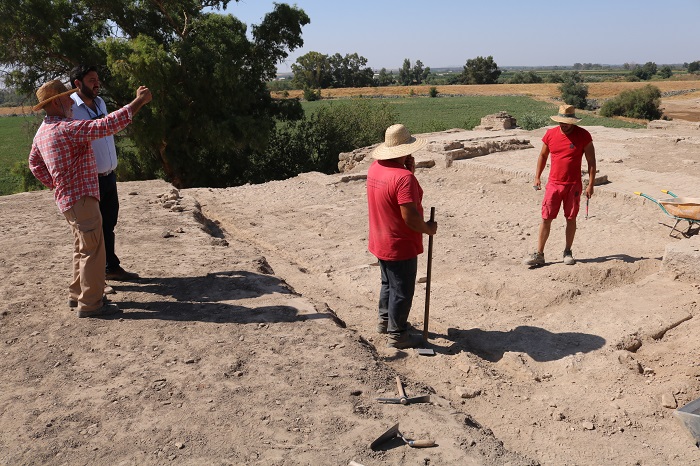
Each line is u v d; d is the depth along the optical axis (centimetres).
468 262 802
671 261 699
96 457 331
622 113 6869
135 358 444
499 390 482
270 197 1222
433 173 1405
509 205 1113
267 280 608
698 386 486
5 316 516
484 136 1889
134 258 680
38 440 347
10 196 1035
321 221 1020
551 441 418
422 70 18925
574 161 725
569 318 613
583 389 487
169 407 380
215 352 453
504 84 13788
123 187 1114
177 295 566
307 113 6600
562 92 8725
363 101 3766
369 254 845
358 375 425
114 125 460
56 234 773
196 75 2591
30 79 2728
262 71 3058
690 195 1044
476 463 330
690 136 1725
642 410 456
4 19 2484
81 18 2762
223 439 346
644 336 568
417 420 373
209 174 2980
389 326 541
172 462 325
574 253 831
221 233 959
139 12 2861
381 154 490
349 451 335
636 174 1241
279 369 430
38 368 431
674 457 402
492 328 602
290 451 334
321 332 493
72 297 530
